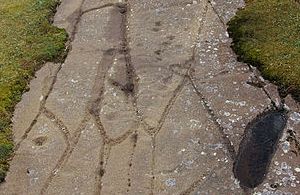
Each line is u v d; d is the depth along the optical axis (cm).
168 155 1098
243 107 1175
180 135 1134
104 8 1554
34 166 1115
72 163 1112
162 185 1043
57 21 1523
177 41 1384
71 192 1055
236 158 1074
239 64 1282
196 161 1078
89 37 1447
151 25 1454
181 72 1289
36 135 1184
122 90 1265
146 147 1122
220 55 1318
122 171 1080
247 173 1043
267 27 1341
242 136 1115
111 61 1355
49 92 1285
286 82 1199
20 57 1380
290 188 1005
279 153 1070
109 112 1214
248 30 1348
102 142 1148
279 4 1398
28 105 1255
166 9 1502
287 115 1144
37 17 1516
